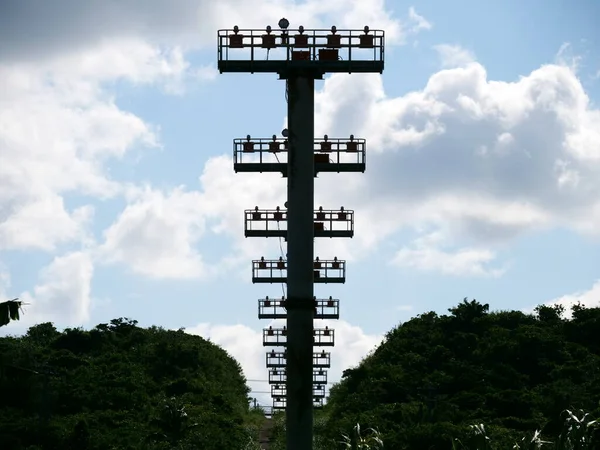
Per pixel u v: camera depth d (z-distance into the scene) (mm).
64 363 142750
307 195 51594
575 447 58125
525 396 109312
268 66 51750
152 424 112750
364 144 55125
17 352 133125
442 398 112188
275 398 110000
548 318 151625
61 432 103250
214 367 164000
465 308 151875
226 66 51656
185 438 108062
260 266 87000
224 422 123312
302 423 49906
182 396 137750
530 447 61906
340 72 51719
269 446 128500
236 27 51906
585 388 112812
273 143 56812
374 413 113125
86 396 122312
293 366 50344
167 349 158750
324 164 55094
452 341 141750
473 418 104562
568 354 130125
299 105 51719
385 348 147625
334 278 82062
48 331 169125
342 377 141625
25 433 101125
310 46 51656
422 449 86875
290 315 50844
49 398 112250
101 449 100812
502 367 125375
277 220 73688
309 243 51219
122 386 133125
